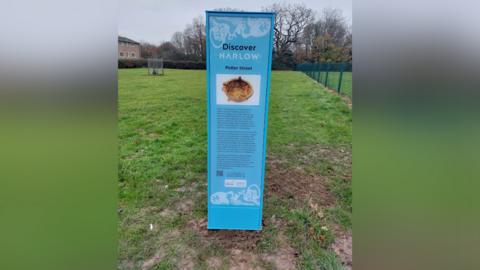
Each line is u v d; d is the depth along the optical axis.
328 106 4.20
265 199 3.18
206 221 2.95
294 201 3.19
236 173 2.61
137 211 3.12
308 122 4.12
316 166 3.63
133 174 3.52
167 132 4.00
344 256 2.69
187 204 3.16
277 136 3.98
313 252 2.68
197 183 3.41
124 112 4.16
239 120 2.48
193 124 4.09
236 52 2.36
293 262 2.57
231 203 2.67
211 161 2.59
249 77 2.40
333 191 3.35
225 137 2.53
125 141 3.92
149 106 4.13
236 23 2.31
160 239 2.80
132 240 2.81
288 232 2.84
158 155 3.74
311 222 2.97
